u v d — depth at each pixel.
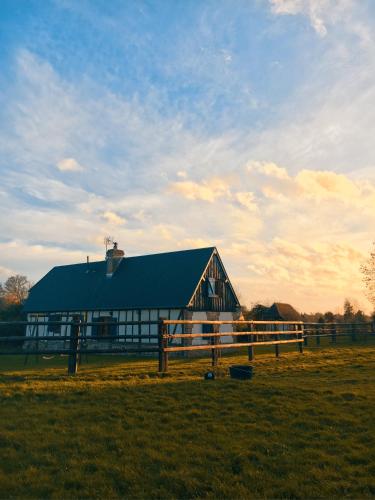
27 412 7.23
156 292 25.89
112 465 5.06
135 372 11.66
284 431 6.32
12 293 75.06
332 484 4.57
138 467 5.00
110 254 30.73
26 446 5.67
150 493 4.42
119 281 29.38
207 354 24.30
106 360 19.53
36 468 5.00
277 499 4.30
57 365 16.30
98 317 27.45
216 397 8.37
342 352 19.83
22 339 12.06
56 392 8.62
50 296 32.19
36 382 9.97
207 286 26.38
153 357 22.50
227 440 5.90
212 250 27.34
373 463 5.09
